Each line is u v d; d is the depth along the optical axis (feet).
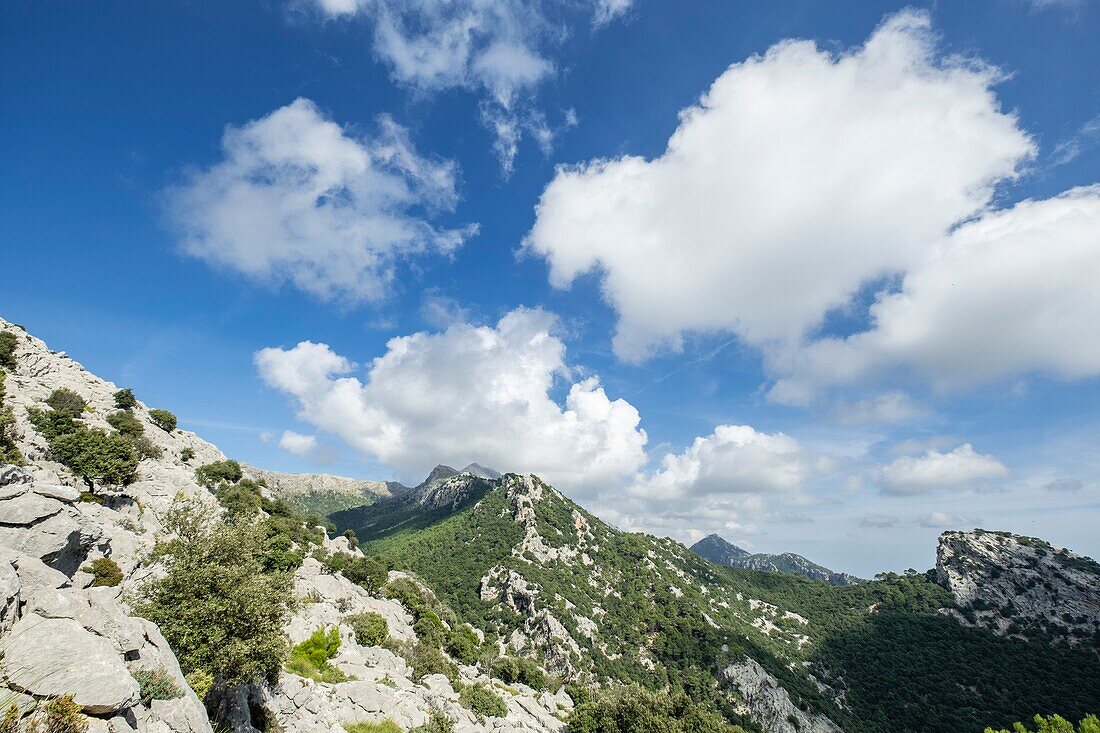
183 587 75.72
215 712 73.36
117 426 262.88
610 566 593.42
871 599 595.88
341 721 116.78
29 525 72.84
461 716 169.07
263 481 424.05
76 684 38.73
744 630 495.82
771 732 348.79
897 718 379.76
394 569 510.58
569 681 380.58
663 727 203.62
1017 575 538.47
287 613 87.45
